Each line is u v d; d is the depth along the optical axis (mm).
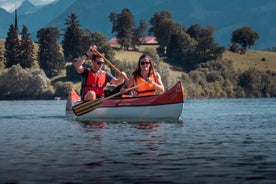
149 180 4363
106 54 139000
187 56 149500
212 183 4215
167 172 4770
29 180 4363
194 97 113500
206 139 7992
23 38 140750
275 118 15156
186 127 10867
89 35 147375
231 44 169375
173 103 13562
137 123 12328
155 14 189375
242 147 6816
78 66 14516
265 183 4199
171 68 145875
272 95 131875
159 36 164750
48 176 4562
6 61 140750
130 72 108938
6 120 14398
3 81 109375
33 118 15672
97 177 4512
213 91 119125
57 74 138375
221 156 5898
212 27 186625
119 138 8156
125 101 13820
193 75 118625
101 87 14695
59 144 7227
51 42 139375
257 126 11266
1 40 169500
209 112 21078
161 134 8977
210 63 141250
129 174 4660
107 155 5988
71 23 151500
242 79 130375
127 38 164875
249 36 167875
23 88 108688
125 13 166000
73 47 149875
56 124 12180
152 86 13930
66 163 5332
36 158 5723
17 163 5336
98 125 11617
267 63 157375
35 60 146875
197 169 4938
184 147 6809
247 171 4805
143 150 6469
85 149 6578
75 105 14320
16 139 8023
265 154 6070
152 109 13711
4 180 4367
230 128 10602
